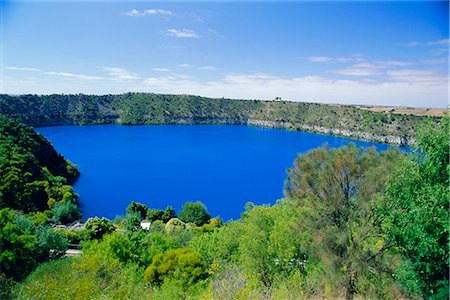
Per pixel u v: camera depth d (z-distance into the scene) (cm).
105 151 14300
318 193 1413
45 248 2717
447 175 959
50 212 5388
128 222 4959
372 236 1351
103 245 2566
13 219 2712
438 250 950
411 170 1034
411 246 1037
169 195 8538
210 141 18112
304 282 1543
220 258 2555
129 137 18650
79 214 6019
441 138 973
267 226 2023
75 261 1878
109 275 1680
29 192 5553
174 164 12150
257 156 14062
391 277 1267
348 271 1359
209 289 1186
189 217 5969
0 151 6372
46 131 19500
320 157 1448
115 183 9450
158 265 2283
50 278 1555
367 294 1325
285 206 2042
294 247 1806
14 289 1423
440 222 940
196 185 9475
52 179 7188
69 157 12812
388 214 1141
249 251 1950
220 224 5597
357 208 1362
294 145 17238
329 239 1372
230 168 11731
